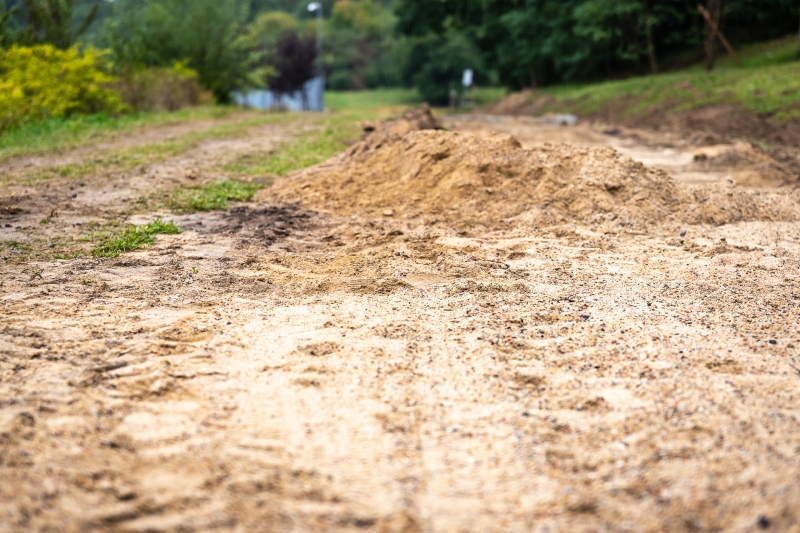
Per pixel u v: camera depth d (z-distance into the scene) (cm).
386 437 421
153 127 2317
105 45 3250
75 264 788
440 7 6212
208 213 1086
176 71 3369
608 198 1088
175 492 365
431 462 396
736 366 524
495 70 6097
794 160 1608
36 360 522
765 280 760
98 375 498
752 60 3600
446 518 348
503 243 920
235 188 1261
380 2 10981
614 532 338
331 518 346
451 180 1163
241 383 493
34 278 731
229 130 2259
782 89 2364
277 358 536
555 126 2912
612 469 389
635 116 2891
